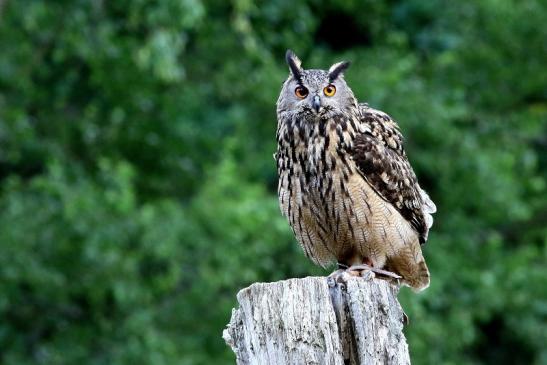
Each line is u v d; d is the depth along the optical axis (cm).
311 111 888
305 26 2052
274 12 2028
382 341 716
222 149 1952
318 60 2003
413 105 1870
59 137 1962
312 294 710
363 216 891
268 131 1953
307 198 898
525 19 2070
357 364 718
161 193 1972
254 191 1697
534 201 1988
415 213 921
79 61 2014
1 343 1727
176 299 1670
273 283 714
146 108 1986
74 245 1675
